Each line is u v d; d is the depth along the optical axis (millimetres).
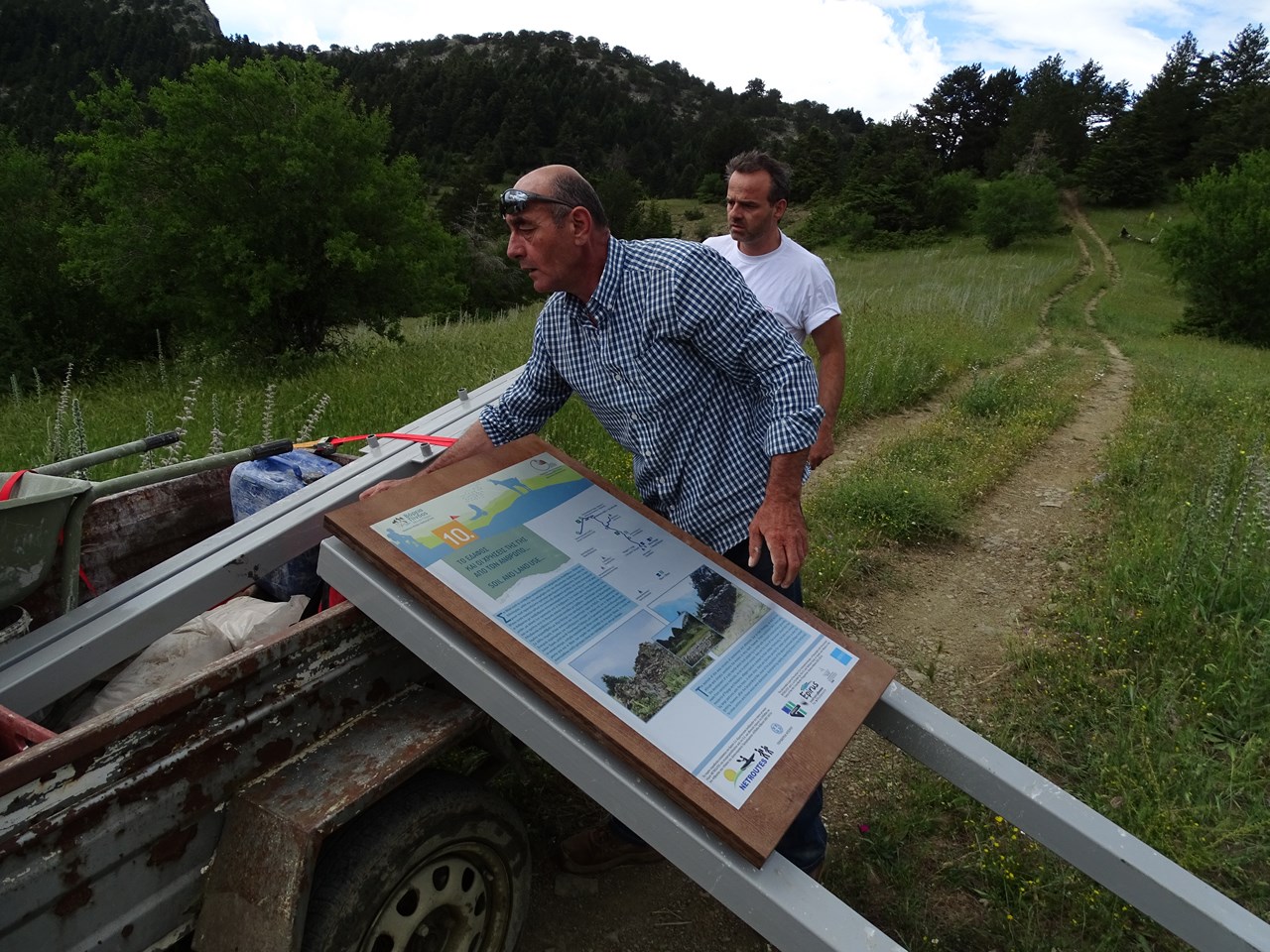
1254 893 2773
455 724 2117
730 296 2264
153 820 1678
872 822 3123
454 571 2031
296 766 1938
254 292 11516
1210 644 4094
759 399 2432
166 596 2252
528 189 2195
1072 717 3664
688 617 2191
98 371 13469
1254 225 26469
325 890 1854
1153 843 2879
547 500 2402
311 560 3010
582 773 1869
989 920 2701
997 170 94562
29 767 1426
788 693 2092
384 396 7664
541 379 2688
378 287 12875
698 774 1795
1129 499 6449
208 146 11688
